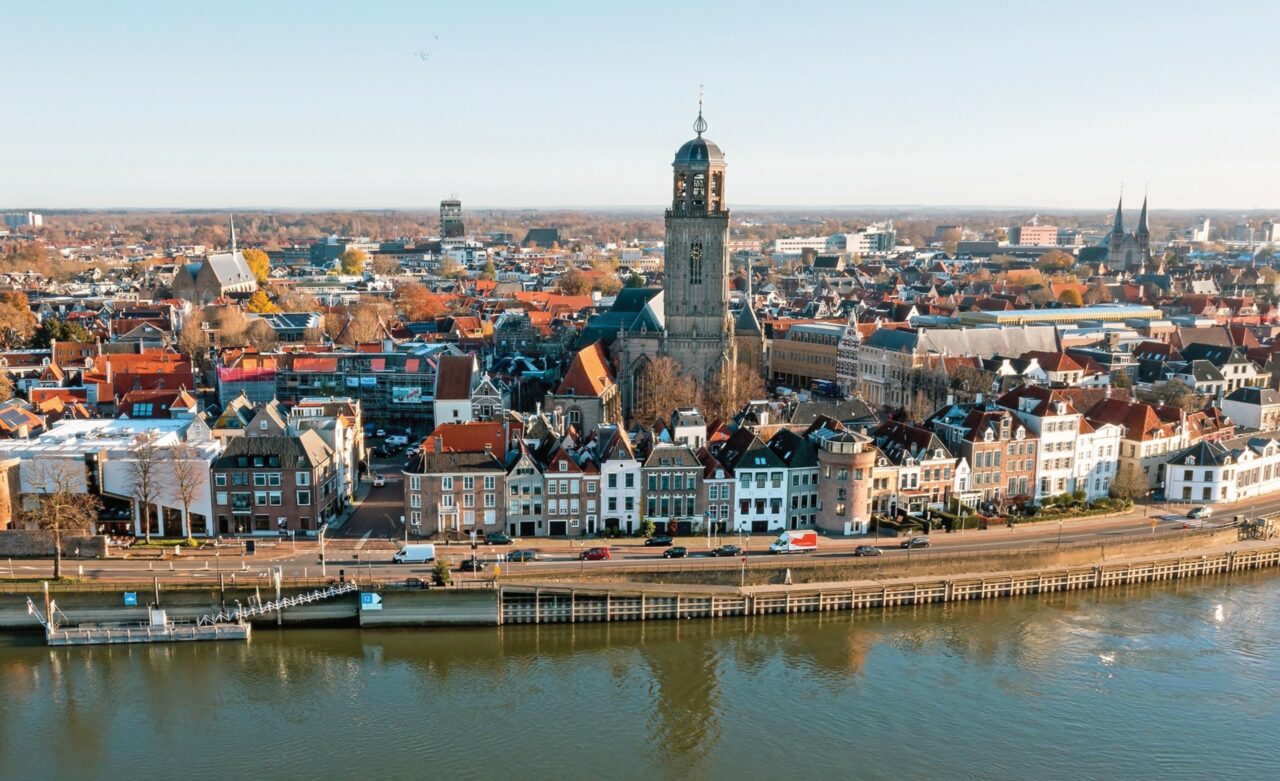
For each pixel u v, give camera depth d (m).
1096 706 150.50
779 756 137.75
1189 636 173.75
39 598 165.88
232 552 183.88
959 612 183.12
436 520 192.25
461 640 168.50
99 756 136.12
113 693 151.50
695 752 138.38
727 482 198.50
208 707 148.12
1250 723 146.50
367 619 169.00
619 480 195.62
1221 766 136.38
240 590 167.75
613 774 133.50
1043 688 155.62
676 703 150.88
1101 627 176.88
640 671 160.25
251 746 138.75
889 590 182.88
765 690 154.75
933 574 186.12
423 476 190.75
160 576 170.62
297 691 152.62
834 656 165.50
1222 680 158.50
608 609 173.88
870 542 194.62
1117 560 196.38
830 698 152.50
